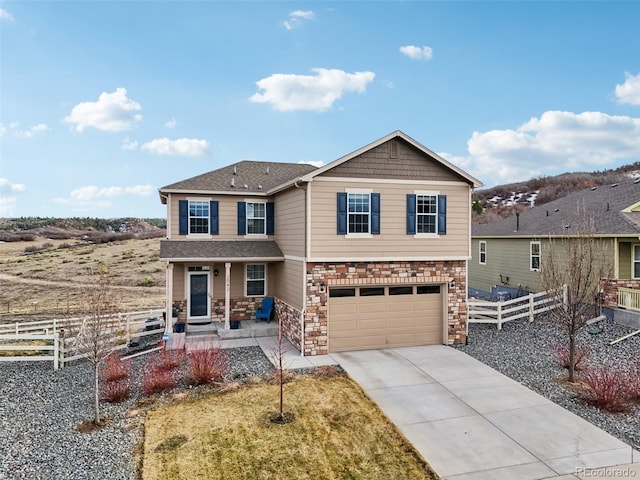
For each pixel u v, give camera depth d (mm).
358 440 8031
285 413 9227
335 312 14078
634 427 8523
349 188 13859
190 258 15609
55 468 7043
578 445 7801
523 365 12406
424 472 6938
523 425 8648
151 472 6906
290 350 14211
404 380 11273
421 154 14555
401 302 14703
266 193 17750
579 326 11211
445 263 14859
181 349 14375
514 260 23688
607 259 17641
